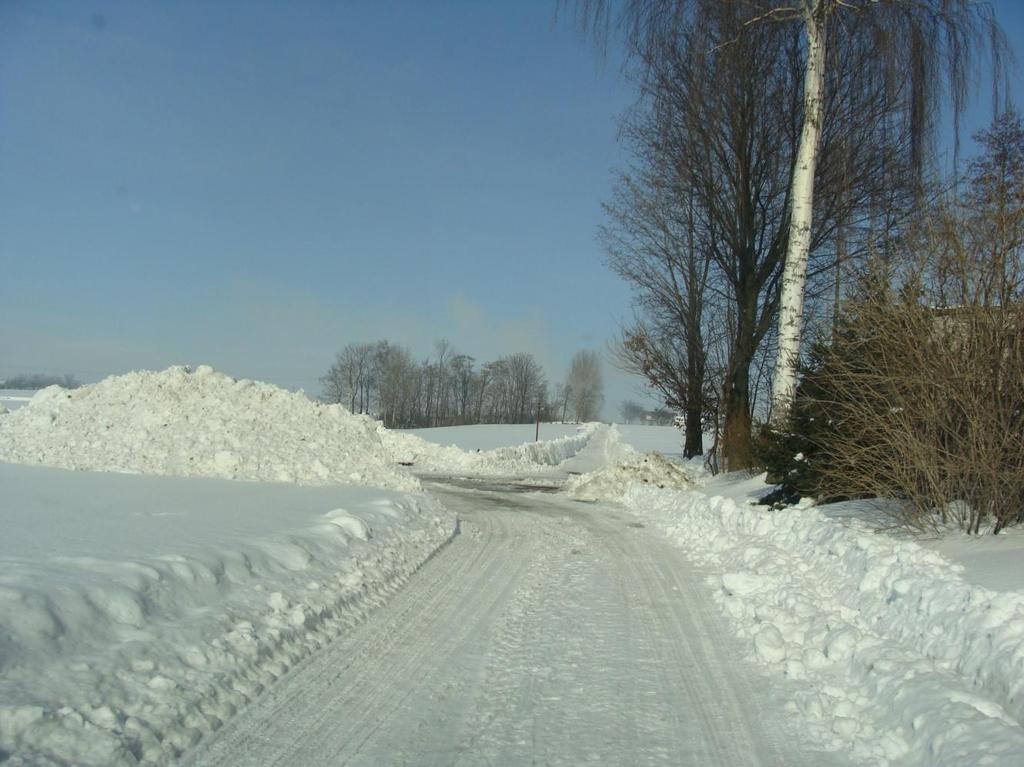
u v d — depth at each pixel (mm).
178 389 17844
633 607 8250
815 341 14672
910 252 10156
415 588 8719
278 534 8641
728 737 4887
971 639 5383
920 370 9070
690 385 27750
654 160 24375
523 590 8961
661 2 17359
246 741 4539
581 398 115625
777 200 22453
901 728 4727
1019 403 8664
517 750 4645
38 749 3850
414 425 101188
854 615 7051
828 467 12258
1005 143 16188
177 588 6176
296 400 18172
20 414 18094
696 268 27281
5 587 5078
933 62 16094
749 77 20688
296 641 6227
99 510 9570
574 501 20656
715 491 20078
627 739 4840
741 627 7305
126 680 4703
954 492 9289
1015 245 8766
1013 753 3898
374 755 4488
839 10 16625
